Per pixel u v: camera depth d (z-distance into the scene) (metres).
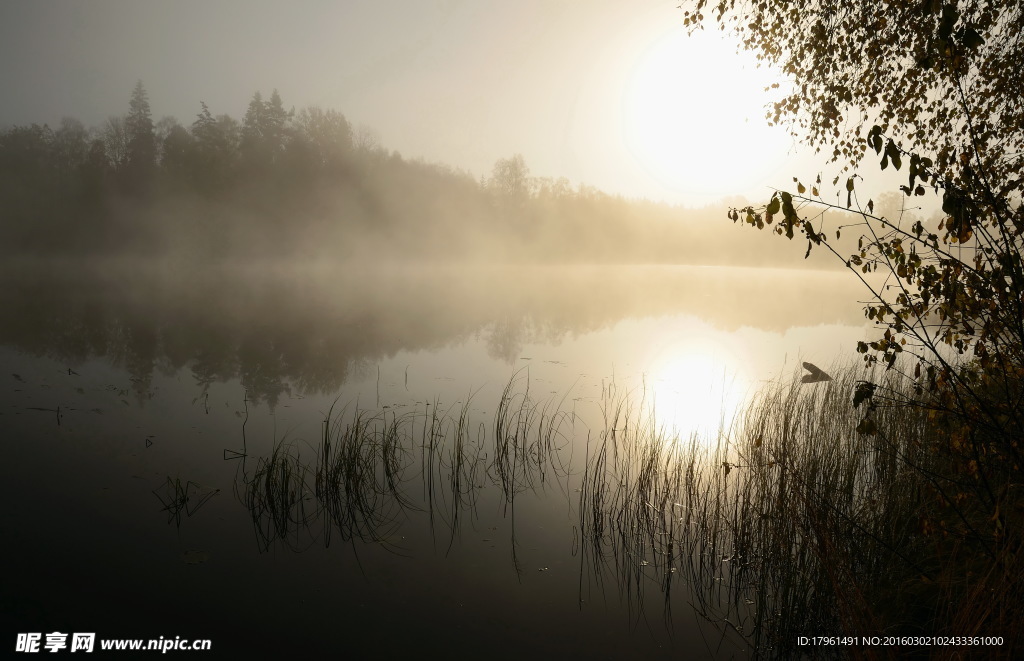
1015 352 3.53
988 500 4.35
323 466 7.09
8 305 21.53
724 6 6.57
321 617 4.46
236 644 4.13
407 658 4.04
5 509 5.86
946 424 4.01
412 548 5.47
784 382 11.97
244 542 5.50
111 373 11.82
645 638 4.30
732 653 4.15
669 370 13.53
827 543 4.49
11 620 4.26
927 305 3.80
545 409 9.75
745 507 5.41
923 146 5.35
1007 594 3.27
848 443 7.09
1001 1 4.75
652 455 6.74
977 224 3.39
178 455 7.52
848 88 5.86
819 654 4.11
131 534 5.55
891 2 5.14
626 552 5.43
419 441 8.18
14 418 8.47
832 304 32.69
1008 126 4.84
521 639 4.27
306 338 17.08
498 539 5.64
